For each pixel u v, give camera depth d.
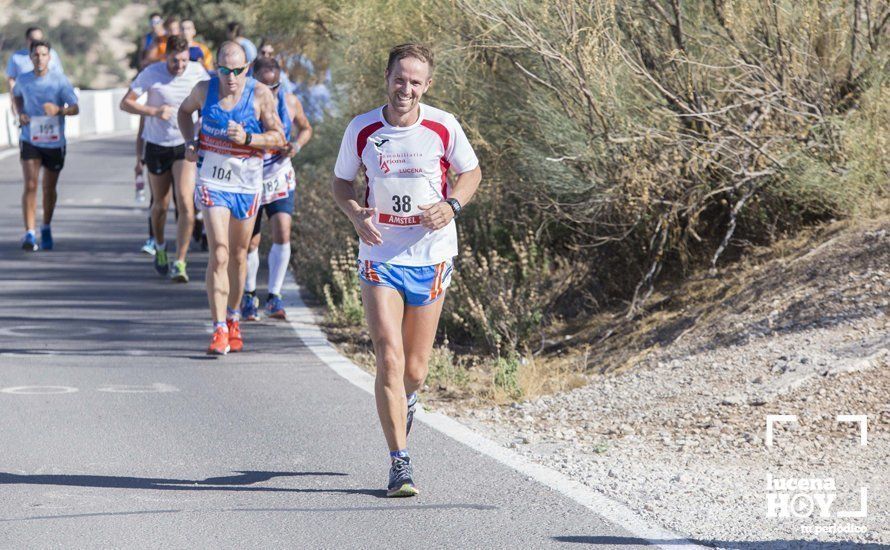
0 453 14.15
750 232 21.69
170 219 41.75
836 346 16.56
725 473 13.15
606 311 21.92
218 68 19.48
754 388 15.91
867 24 21.19
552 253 23.92
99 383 18.11
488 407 17.19
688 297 20.62
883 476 12.79
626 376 17.86
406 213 12.47
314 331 22.80
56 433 15.12
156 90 27.03
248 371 19.17
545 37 21.61
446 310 22.25
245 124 19.66
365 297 12.70
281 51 35.78
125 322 23.14
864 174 19.94
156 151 27.61
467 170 12.65
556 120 21.27
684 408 15.70
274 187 23.39
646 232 21.61
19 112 32.31
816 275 19.06
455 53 23.72
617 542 11.02
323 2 33.53
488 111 23.75
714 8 21.41
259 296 26.69
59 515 11.90
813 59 21.11
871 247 19.11
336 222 27.89
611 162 20.92
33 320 23.17
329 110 32.50
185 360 19.92
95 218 40.66
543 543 11.02
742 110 21.50
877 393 15.09
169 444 14.66
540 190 22.38
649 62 21.59
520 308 21.30
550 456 14.13
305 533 11.37
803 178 19.69
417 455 14.16
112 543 11.08
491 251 22.55
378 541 11.14
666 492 12.50
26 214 32.72
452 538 11.20
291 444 14.72
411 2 26.12
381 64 27.17
